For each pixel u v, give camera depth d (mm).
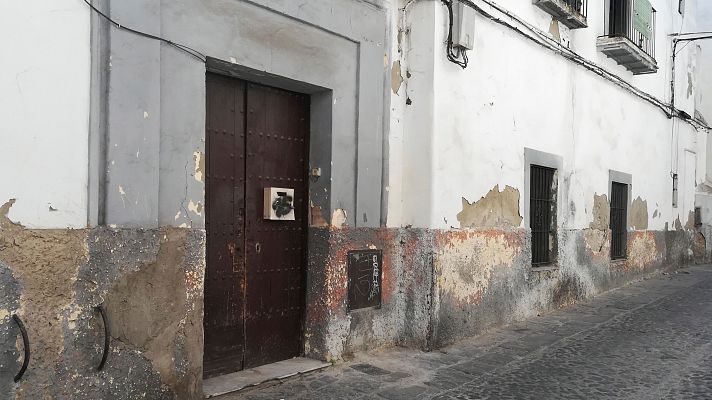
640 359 5570
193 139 3834
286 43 4492
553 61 7906
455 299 5914
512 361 5426
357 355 5285
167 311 3662
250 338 4703
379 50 5441
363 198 5316
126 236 3428
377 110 5445
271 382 4477
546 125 7746
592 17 9188
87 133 3277
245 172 4605
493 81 6559
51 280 3109
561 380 4898
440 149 5703
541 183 7902
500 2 6664
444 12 5750
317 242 5043
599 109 9383
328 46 4891
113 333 3375
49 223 3119
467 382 4773
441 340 5719
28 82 3035
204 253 3896
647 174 11562
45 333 3084
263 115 4754
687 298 9172
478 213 6332
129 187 3447
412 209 5723
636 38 10508
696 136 14625
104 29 3334
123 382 3430
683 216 13750
